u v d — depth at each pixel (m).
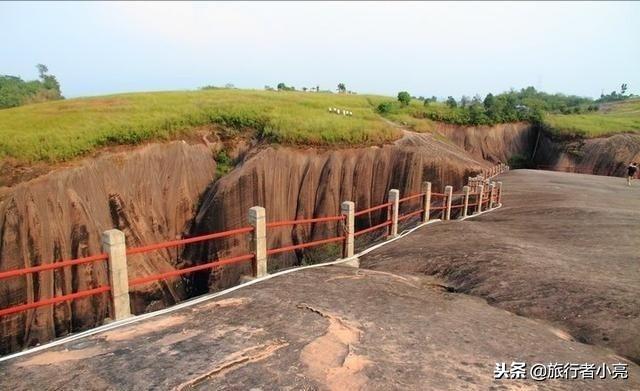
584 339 6.33
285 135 39.31
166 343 5.70
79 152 30.67
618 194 25.11
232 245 32.72
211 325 6.28
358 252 12.09
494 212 19.38
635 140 53.47
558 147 58.03
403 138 43.53
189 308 6.97
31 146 28.47
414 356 5.39
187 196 35.91
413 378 4.86
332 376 4.88
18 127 31.16
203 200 36.50
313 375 4.89
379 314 6.75
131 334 6.01
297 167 38.41
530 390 4.73
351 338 5.85
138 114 37.75
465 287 8.76
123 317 6.87
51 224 26.52
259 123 42.12
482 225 15.20
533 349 5.74
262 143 39.81
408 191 39.81
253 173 35.59
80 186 29.33
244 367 5.07
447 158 41.16
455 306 7.37
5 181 26.55
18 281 23.38
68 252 26.47
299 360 5.23
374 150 41.25
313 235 37.22
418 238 13.09
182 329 6.16
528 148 62.12
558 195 22.62
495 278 8.77
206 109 41.56
